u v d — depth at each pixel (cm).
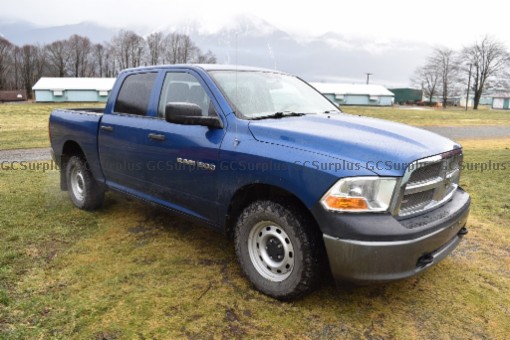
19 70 9425
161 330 284
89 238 439
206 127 358
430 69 9119
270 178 305
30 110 3825
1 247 409
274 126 328
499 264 396
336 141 298
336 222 275
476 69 7794
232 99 361
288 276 311
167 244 427
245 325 292
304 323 296
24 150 1197
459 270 382
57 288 334
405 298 332
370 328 293
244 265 340
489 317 308
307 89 455
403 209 290
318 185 281
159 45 10712
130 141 429
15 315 296
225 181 337
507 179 755
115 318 296
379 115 3753
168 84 411
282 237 313
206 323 293
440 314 311
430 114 4194
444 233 301
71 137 522
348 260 275
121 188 462
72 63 10169
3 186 662
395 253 271
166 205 405
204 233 459
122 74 471
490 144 1572
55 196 599
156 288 338
